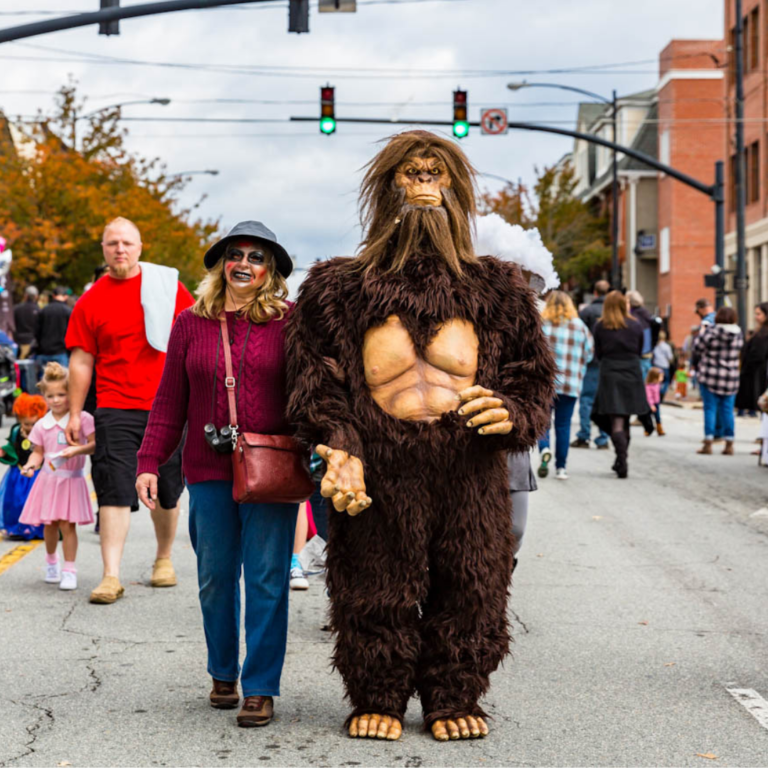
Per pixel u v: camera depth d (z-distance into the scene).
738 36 28.97
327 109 23.88
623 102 61.66
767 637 6.80
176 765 4.68
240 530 5.28
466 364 4.79
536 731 5.11
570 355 13.08
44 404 9.77
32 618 7.16
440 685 4.96
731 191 42.31
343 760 4.72
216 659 5.40
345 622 4.88
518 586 8.16
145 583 8.19
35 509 7.96
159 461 5.46
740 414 24.78
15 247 37.56
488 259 4.94
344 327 4.79
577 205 60.84
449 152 4.89
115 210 39.12
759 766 4.70
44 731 5.10
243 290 5.30
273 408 5.21
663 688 5.79
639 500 12.30
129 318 7.64
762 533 10.38
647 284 57.75
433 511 4.80
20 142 41.62
